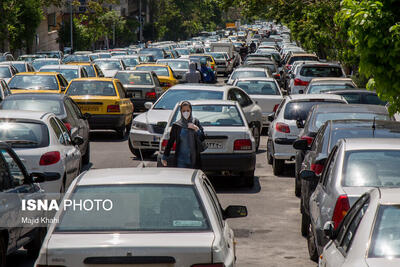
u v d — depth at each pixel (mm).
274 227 31297
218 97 50656
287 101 46000
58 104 46312
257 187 40938
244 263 25266
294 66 100875
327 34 83750
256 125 44094
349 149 22406
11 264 25031
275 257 26188
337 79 63062
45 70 83688
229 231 18281
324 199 22219
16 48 190125
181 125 32312
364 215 15344
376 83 28422
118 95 62969
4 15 169500
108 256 14758
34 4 186250
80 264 14758
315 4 86250
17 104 46562
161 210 16188
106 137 65000
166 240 15188
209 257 14945
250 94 67375
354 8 28094
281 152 44156
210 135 38812
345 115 36344
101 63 115750
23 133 31828
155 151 53281
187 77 85188
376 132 27812
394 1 27734
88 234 15461
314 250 25203
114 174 17875
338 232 17578
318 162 28109
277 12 97375
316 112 37188
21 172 24578
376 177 21281
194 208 16328
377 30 27562
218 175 40406
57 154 31578
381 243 14469
